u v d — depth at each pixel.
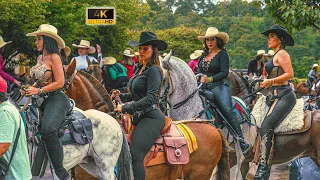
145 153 6.11
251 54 59.91
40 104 5.66
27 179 5.14
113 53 26.91
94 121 5.88
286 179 10.41
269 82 7.80
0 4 17.56
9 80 8.09
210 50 8.30
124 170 6.03
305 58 53.94
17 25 18.69
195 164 6.52
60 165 5.50
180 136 6.38
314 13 13.06
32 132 5.64
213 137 6.62
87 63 11.59
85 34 23.11
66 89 6.85
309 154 8.04
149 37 6.16
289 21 13.72
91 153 5.85
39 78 5.70
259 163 7.90
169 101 7.71
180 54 43.62
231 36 67.38
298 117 7.90
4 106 5.00
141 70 6.25
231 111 7.95
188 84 7.66
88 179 6.36
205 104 7.86
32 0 18.33
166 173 6.40
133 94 6.28
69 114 5.74
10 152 5.04
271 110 7.95
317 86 16.66
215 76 8.02
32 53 20.19
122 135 6.07
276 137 7.98
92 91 7.16
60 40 5.80
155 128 6.16
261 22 70.81
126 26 27.41
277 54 7.93
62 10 20.94
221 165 6.75
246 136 8.37
